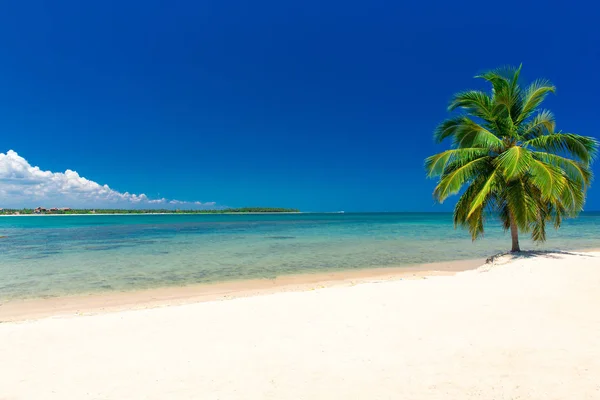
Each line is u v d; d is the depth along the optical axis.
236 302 8.61
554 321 6.25
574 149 12.99
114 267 16.16
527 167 12.21
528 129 14.26
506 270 11.12
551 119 13.70
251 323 6.85
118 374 4.82
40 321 7.77
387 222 65.94
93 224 62.41
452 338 5.64
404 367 4.73
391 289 9.27
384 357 5.06
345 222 67.56
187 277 13.93
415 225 52.91
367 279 13.24
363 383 4.36
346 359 5.05
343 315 7.11
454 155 14.16
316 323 6.69
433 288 9.18
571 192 12.63
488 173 14.17
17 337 6.35
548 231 35.56
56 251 22.03
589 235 30.55
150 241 28.61
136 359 5.30
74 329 6.75
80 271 15.22
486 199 14.21
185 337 6.18
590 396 3.91
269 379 4.55
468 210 14.47
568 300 7.49
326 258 18.83
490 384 4.23
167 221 78.88
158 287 12.22
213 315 7.49
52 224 62.22
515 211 12.95
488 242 26.17
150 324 6.97
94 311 9.33
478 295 8.21
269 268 15.84
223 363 5.07
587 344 5.23
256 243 26.75
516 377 4.36
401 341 5.62
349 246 24.36
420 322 6.48
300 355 5.25
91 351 5.65
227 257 19.30
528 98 14.26
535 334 5.67
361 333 6.05
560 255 12.78
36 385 4.56
